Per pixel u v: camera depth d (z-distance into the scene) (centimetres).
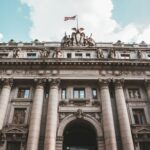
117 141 3369
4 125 3472
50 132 3297
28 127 3434
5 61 4066
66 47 4500
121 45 4681
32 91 3934
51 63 4072
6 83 3888
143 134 3412
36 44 4647
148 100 3844
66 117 3597
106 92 3812
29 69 4088
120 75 4038
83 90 4022
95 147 3762
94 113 3662
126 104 3791
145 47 4612
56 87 3856
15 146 3312
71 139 3959
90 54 4441
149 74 4069
